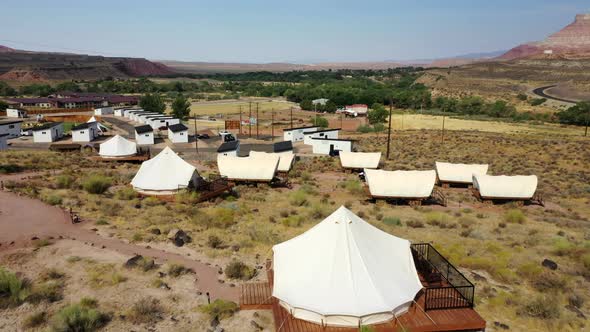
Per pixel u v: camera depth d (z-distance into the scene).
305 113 154.75
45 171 48.91
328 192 44.38
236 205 35.62
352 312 15.04
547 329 16.84
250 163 46.56
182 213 32.50
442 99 175.25
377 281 16.44
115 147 62.66
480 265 22.66
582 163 63.25
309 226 29.77
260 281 20.14
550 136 91.31
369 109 168.12
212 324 16.25
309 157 71.88
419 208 38.12
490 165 62.75
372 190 39.47
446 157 69.56
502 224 32.38
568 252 25.44
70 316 15.62
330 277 16.50
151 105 137.12
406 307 16.08
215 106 172.50
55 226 26.69
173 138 86.50
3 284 17.84
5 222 27.14
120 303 17.59
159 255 22.88
